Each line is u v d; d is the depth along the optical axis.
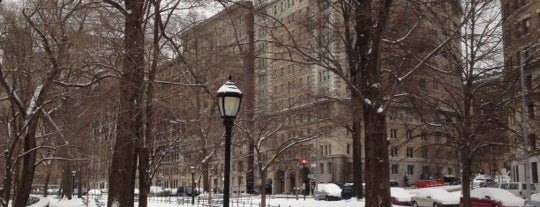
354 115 22.52
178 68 22.23
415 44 23.16
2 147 30.39
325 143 81.62
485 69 26.38
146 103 19.41
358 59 20.39
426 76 28.48
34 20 21.17
